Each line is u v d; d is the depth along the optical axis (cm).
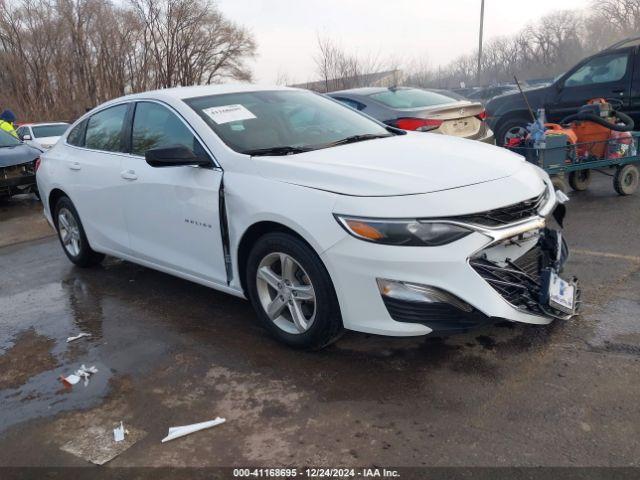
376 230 299
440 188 310
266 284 369
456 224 297
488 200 310
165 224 427
